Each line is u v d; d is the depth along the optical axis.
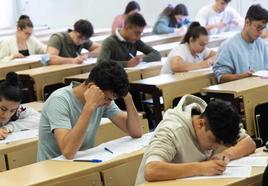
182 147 2.08
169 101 3.79
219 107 1.99
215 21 7.07
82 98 2.45
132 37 4.80
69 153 2.29
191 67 4.30
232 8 7.43
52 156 2.46
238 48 4.07
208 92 3.46
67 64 4.92
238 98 3.30
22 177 2.10
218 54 4.15
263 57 4.18
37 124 3.00
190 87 3.93
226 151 2.20
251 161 2.14
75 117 2.45
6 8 10.20
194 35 4.37
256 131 3.35
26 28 5.97
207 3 8.25
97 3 9.84
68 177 2.10
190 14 8.55
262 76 3.82
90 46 5.67
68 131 2.36
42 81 4.46
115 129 2.93
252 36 4.06
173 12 7.48
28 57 5.61
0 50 5.90
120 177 2.25
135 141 2.56
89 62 4.98
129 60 4.72
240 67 4.06
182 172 1.97
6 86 2.83
